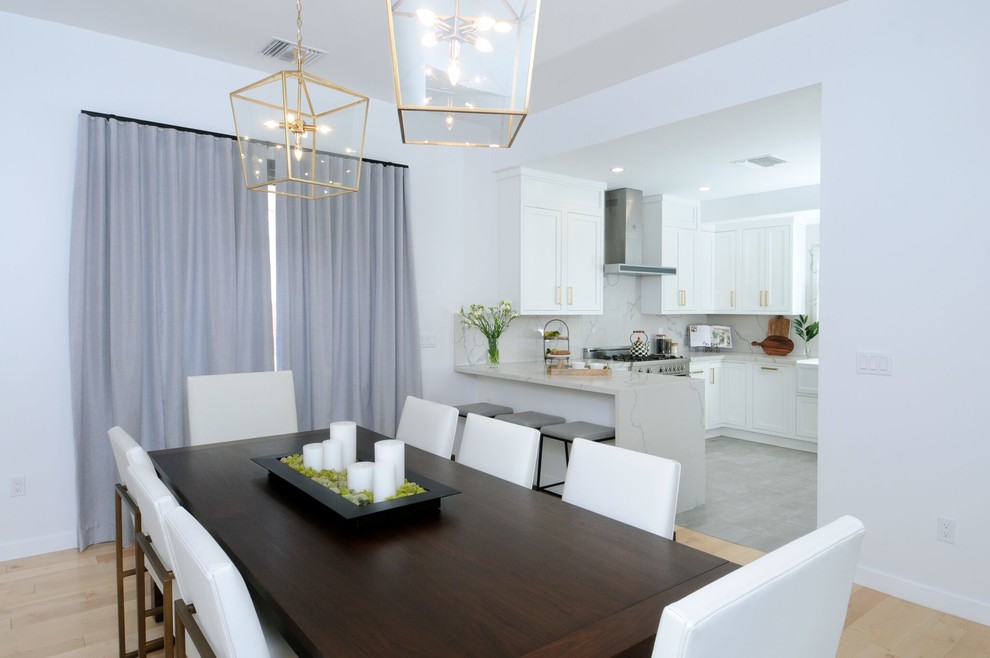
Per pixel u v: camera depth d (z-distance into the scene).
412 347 4.48
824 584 1.00
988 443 2.47
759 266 5.97
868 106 2.77
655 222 5.79
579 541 1.54
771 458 5.29
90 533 3.26
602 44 3.26
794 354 6.01
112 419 3.27
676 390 3.79
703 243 6.25
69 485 3.25
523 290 4.69
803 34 2.97
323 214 4.00
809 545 0.98
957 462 2.55
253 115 2.03
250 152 2.05
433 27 1.48
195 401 2.91
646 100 3.69
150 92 3.41
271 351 3.74
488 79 1.51
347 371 4.15
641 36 3.17
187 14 3.04
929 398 2.62
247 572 1.37
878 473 2.78
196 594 1.17
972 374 2.50
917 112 2.62
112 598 2.70
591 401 3.94
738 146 4.06
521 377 4.12
